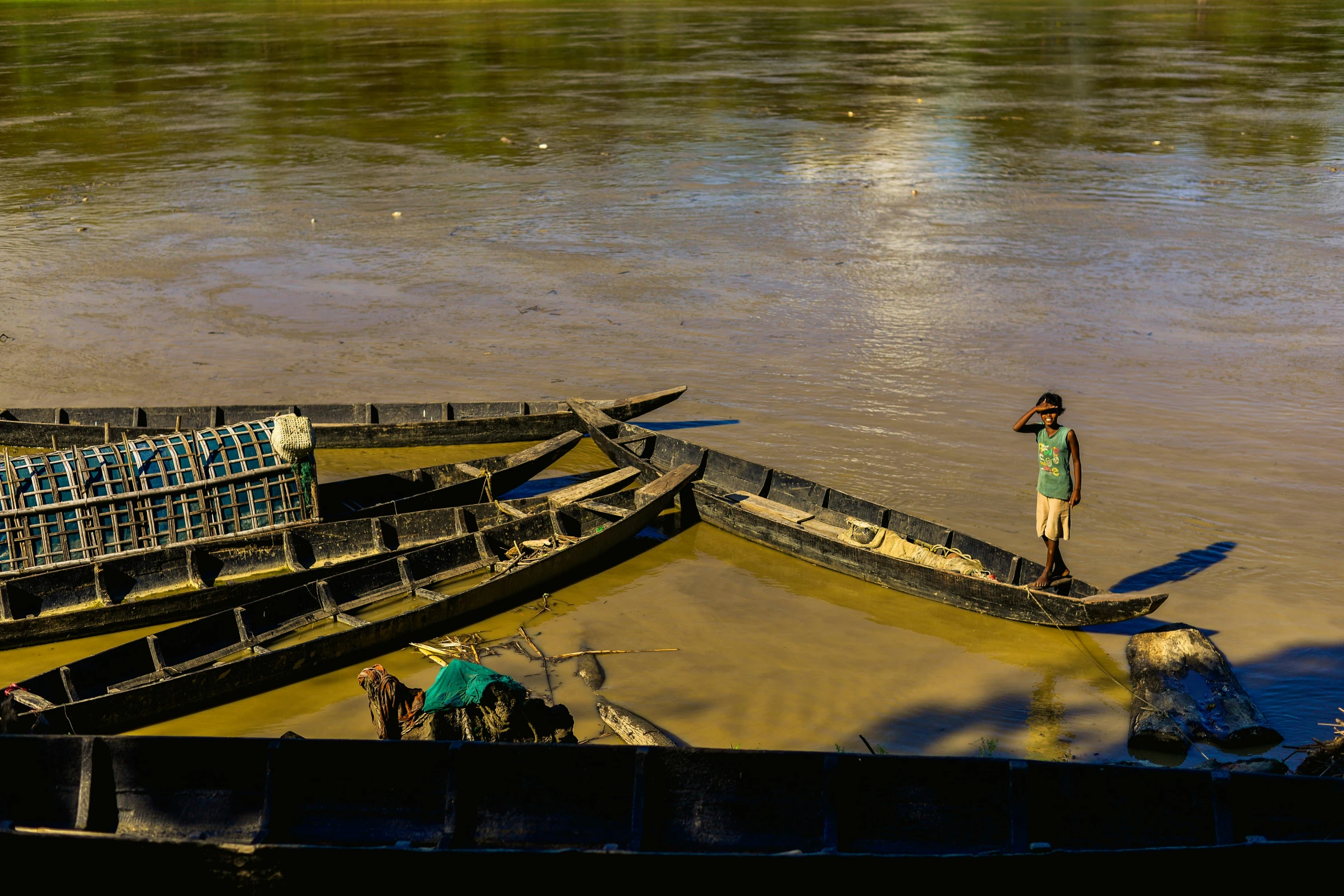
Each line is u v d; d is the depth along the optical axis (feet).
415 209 93.50
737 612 35.96
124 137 127.34
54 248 81.66
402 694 27.68
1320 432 48.52
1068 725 29.25
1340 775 24.88
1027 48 210.59
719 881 21.45
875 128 129.08
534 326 65.05
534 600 36.73
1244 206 90.74
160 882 21.80
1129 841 23.07
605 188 101.30
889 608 36.19
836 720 29.58
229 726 29.35
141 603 34.14
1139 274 73.51
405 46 219.20
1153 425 49.75
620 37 234.99
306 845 22.11
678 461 46.70
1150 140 120.16
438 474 44.27
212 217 90.89
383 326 65.05
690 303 69.15
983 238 83.25
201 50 216.54
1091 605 32.22
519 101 152.05
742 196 97.81
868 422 51.08
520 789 24.20
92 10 321.93
